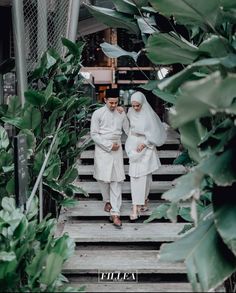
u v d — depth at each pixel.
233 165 3.23
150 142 5.92
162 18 5.27
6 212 3.95
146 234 5.48
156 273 4.92
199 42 5.17
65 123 6.15
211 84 2.61
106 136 5.79
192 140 3.77
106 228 5.72
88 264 4.94
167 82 3.00
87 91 10.28
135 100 5.92
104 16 5.64
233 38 3.83
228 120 3.42
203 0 3.53
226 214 3.31
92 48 13.96
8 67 6.46
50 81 5.88
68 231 5.59
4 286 3.35
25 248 3.54
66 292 3.43
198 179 3.13
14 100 5.43
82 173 7.23
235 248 3.33
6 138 5.10
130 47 12.53
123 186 7.05
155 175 7.30
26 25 6.95
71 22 7.27
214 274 3.20
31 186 5.05
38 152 5.05
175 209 3.31
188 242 3.40
